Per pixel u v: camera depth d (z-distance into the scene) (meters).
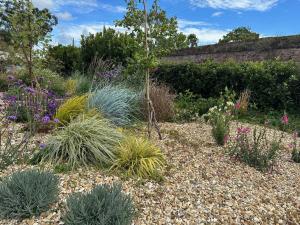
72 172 3.66
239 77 10.33
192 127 6.69
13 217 2.70
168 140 5.41
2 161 3.66
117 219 2.51
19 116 5.62
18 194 2.75
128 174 3.71
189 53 16.38
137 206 3.07
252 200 3.47
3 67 10.96
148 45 5.59
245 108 9.05
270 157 4.57
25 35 5.71
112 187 2.92
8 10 5.68
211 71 11.02
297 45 12.28
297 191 3.88
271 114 9.17
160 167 4.04
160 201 3.22
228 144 5.42
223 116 5.97
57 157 3.91
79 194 2.77
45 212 2.79
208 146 5.32
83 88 9.88
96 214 2.54
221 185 3.77
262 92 9.69
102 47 12.73
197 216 3.02
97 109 5.57
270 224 3.04
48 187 2.88
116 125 5.76
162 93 7.57
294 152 5.11
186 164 4.34
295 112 9.16
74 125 4.36
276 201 3.53
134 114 6.56
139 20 5.51
